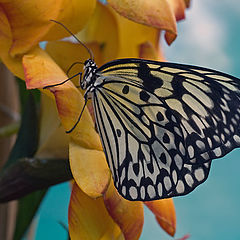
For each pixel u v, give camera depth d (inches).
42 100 18.9
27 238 21.3
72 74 19.2
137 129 18.9
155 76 19.1
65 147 18.7
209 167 18.5
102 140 18.8
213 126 18.7
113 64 18.9
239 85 18.6
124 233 17.6
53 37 18.2
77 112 17.4
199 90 18.8
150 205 18.6
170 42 17.4
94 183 17.1
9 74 21.1
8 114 21.1
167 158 18.7
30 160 18.6
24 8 17.5
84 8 18.1
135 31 19.7
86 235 17.5
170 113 19.0
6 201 18.6
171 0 18.5
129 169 18.8
